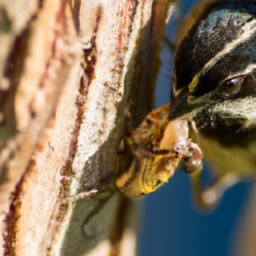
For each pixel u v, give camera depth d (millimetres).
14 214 336
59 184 345
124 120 352
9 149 329
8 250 341
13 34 320
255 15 359
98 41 337
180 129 359
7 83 322
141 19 345
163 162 355
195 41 358
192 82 358
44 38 323
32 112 327
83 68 337
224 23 358
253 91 359
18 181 333
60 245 359
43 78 326
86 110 341
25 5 320
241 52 356
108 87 344
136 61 350
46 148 334
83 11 332
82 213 361
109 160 353
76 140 343
